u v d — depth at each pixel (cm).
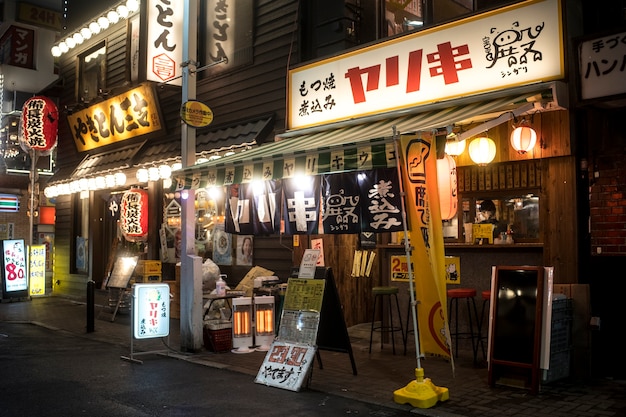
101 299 1569
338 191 724
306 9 1097
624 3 737
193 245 905
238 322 885
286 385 670
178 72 1238
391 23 1066
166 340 984
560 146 733
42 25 2639
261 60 1159
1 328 1176
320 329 759
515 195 812
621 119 705
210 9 1284
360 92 920
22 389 671
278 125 1109
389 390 658
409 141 614
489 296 718
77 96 1756
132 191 1375
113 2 1540
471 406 590
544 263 754
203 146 1214
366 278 1122
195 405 606
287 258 1094
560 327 678
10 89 2611
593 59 666
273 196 811
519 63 738
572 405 591
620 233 704
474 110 718
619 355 700
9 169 2619
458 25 798
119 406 601
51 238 2773
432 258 615
